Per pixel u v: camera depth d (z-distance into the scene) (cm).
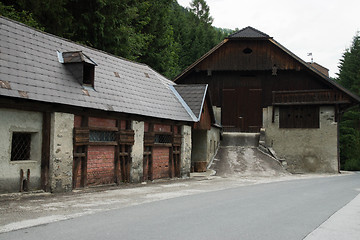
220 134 3033
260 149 2884
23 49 1159
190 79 3203
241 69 3061
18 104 1023
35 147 1089
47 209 824
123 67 1705
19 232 599
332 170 2825
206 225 677
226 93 3152
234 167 2448
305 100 2881
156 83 1895
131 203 945
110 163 1386
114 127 1394
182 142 1884
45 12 1922
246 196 1146
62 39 1409
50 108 1116
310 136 2894
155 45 3469
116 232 605
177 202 976
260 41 3058
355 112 4881
